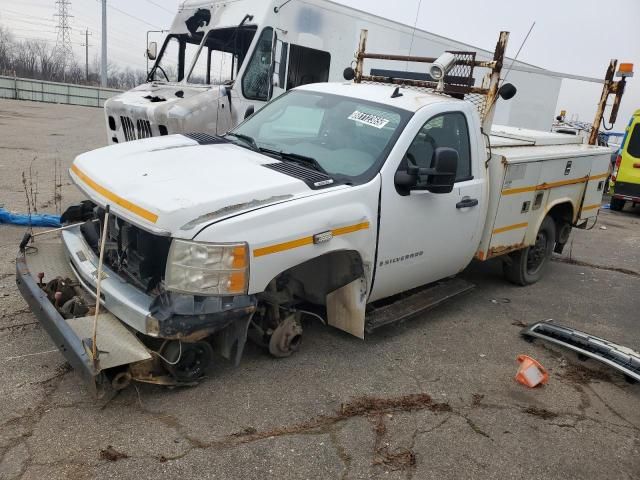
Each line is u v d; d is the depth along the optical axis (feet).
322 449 10.38
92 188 12.18
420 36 34.42
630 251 29.89
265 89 27.45
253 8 27.07
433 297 16.48
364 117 14.78
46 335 13.35
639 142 42.65
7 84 126.62
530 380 13.61
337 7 29.53
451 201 15.25
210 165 12.57
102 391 9.84
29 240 14.57
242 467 9.66
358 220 12.62
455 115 15.79
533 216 19.38
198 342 11.35
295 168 13.01
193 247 10.16
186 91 27.20
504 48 17.08
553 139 22.12
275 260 11.10
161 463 9.52
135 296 10.84
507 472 10.37
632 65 24.90
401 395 12.58
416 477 9.95
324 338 14.96
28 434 9.91
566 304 20.15
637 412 13.03
